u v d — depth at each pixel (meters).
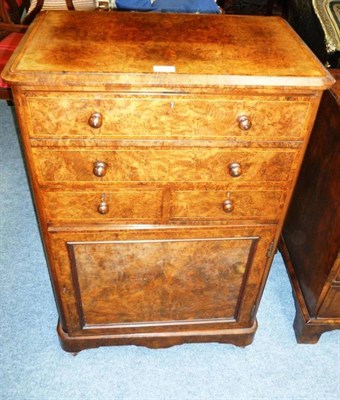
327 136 1.37
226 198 1.15
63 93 0.93
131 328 1.46
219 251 1.27
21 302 1.68
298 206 1.65
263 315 1.69
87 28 1.12
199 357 1.54
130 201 1.13
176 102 0.96
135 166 1.06
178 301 1.40
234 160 1.08
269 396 1.44
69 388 1.43
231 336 1.51
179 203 1.15
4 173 2.32
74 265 1.26
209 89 0.94
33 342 1.56
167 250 1.25
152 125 1.00
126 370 1.49
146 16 1.21
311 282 1.52
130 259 1.26
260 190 1.14
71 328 1.43
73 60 0.97
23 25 1.91
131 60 0.99
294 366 1.53
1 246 1.91
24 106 0.95
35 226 2.02
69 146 1.01
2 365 1.48
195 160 1.07
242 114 1.00
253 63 1.01
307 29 1.52
